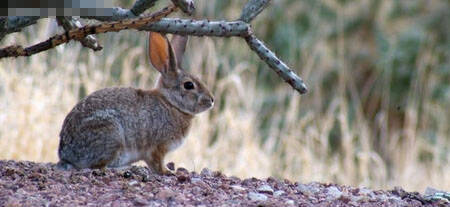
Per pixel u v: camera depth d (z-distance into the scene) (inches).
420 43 787.4
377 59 794.2
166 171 336.8
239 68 660.7
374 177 597.3
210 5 739.4
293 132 591.2
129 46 628.1
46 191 264.4
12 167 302.4
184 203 260.1
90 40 282.5
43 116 466.9
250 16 279.3
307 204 272.8
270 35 775.1
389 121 777.6
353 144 647.1
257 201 266.7
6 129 458.3
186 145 509.4
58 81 498.3
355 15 819.4
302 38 771.4
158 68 350.3
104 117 320.8
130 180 290.5
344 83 757.3
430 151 662.5
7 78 479.8
